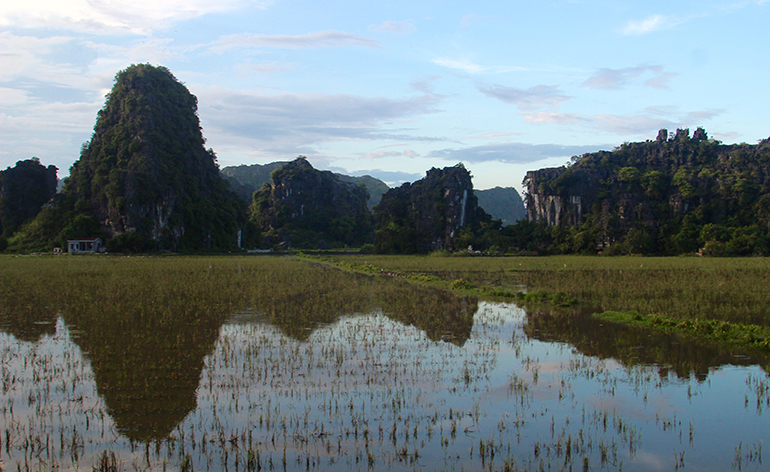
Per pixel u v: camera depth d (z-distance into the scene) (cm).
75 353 1463
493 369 1335
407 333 1758
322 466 834
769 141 11456
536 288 3100
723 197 10062
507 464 825
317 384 1209
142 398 1113
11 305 2308
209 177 12325
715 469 830
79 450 886
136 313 2122
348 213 18438
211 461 847
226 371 1299
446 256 9000
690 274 3953
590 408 1078
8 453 877
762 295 2612
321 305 2378
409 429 970
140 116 10288
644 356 1457
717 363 1388
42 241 9719
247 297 2627
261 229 15925
